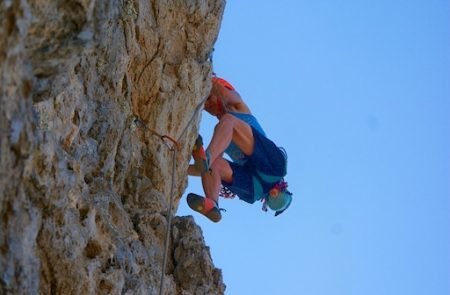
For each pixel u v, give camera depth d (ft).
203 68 36.55
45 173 24.03
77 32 22.52
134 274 30.01
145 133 34.76
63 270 25.61
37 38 21.77
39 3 21.21
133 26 33.35
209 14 36.42
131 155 33.81
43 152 23.80
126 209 33.55
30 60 22.07
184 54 35.99
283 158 37.01
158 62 34.91
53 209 24.89
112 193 31.45
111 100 32.24
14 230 20.52
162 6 34.86
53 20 21.84
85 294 26.40
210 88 37.06
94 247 28.17
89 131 30.99
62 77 24.11
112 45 31.37
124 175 33.42
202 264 35.19
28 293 21.47
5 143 19.54
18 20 19.52
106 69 31.63
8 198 20.22
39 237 24.70
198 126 36.94
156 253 33.40
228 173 36.22
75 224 26.78
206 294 34.60
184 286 34.58
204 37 36.40
